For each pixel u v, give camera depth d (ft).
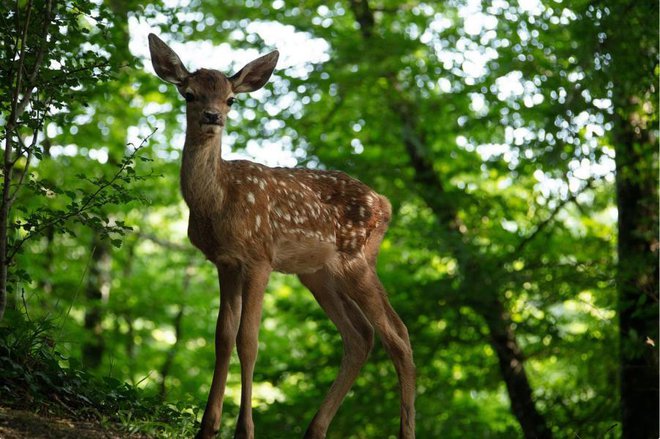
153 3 29.53
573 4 39.22
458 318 45.60
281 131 48.62
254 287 21.95
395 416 45.03
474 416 52.03
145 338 62.28
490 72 44.55
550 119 39.83
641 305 37.96
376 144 51.06
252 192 22.34
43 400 20.21
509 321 45.16
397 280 47.60
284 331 64.69
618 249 40.24
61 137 46.91
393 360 23.79
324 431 23.26
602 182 44.29
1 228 21.43
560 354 45.11
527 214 47.73
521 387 45.32
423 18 48.85
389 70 46.75
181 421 21.79
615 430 40.86
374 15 52.70
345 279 24.54
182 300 60.49
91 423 19.80
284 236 23.17
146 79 47.14
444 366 51.42
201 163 21.52
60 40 22.74
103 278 57.88
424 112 47.50
